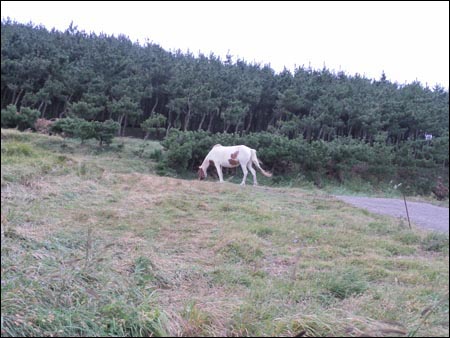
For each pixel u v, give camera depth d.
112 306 2.61
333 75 31.41
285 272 4.17
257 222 6.50
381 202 10.77
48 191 7.30
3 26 31.70
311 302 3.22
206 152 17.48
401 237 6.03
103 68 27.34
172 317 2.66
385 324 2.68
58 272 3.09
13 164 9.16
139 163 17.16
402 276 4.11
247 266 4.34
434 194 19.41
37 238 4.23
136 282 3.32
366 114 23.91
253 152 13.64
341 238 5.70
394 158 20.64
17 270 3.02
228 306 2.87
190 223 6.22
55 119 22.41
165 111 28.28
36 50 27.58
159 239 5.20
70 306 2.68
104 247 4.09
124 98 23.58
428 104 25.55
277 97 26.72
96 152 18.09
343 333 2.54
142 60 29.45
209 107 24.41
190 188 9.59
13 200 6.26
